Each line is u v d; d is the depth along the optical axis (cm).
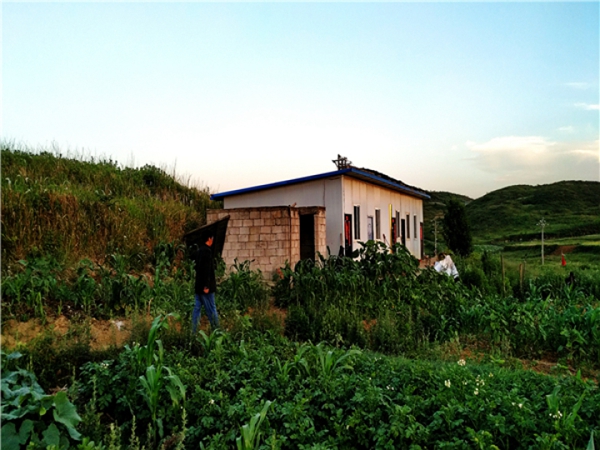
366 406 513
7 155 1633
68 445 423
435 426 481
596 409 527
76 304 924
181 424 521
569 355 878
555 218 6788
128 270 1209
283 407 516
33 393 437
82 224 1222
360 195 1781
